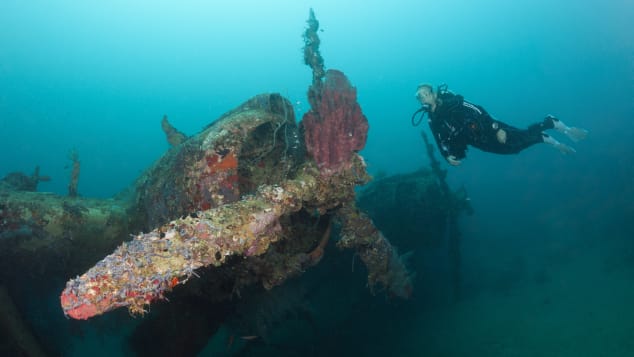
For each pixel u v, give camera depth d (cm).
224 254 218
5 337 439
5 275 466
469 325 909
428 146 998
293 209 277
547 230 1415
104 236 460
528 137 499
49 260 464
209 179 329
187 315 425
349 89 289
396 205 897
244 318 473
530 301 949
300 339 896
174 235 198
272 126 382
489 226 1642
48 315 571
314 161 304
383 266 399
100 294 162
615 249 1079
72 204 457
